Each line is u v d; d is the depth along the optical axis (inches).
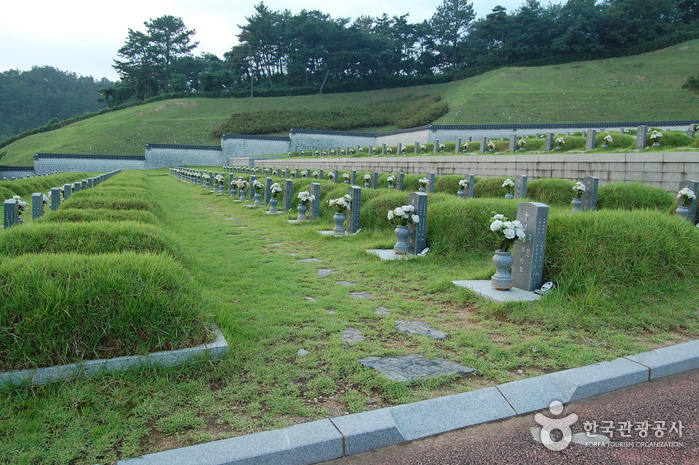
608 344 167.8
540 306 201.5
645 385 145.1
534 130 1764.3
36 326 136.4
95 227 251.1
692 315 194.7
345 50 3267.7
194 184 1307.8
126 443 110.0
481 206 329.4
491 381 141.6
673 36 2837.1
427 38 3545.8
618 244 221.6
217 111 3056.1
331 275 276.7
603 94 2284.7
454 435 119.2
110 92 3449.8
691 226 253.9
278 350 160.1
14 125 4010.8
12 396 126.3
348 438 112.0
